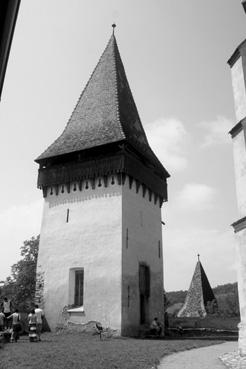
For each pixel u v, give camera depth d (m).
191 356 14.02
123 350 15.03
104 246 24.38
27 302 30.52
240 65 15.54
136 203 26.62
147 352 14.62
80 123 29.73
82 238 25.30
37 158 28.30
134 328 23.67
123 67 33.84
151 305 26.52
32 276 31.84
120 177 25.19
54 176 27.44
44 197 27.72
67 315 24.08
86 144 27.11
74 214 26.16
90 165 26.25
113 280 23.41
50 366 11.05
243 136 14.57
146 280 26.38
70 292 24.67
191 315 42.88
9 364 11.38
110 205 25.05
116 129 27.02
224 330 29.88
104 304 23.20
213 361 12.72
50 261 25.95
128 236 24.86
